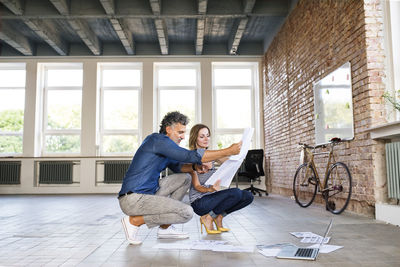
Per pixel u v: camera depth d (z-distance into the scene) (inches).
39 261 75.2
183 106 342.6
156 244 90.4
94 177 323.6
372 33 140.4
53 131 337.7
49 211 179.6
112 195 301.1
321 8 187.0
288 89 250.2
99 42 319.6
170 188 95.3
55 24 284.2
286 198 243.4
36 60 331.0
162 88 342.3
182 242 93.5
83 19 269.9
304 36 214.7
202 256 77.4
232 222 131.8
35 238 103.3
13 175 321.1
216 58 333.7
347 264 70.2
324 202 186.7
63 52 317.7
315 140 197.0
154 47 330.6
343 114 160.7
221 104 343.9
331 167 166.4
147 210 87.3
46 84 342.3
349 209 159.9
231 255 78.2
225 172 87.0
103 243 94.5
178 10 243.9
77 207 200.1
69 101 341.4
